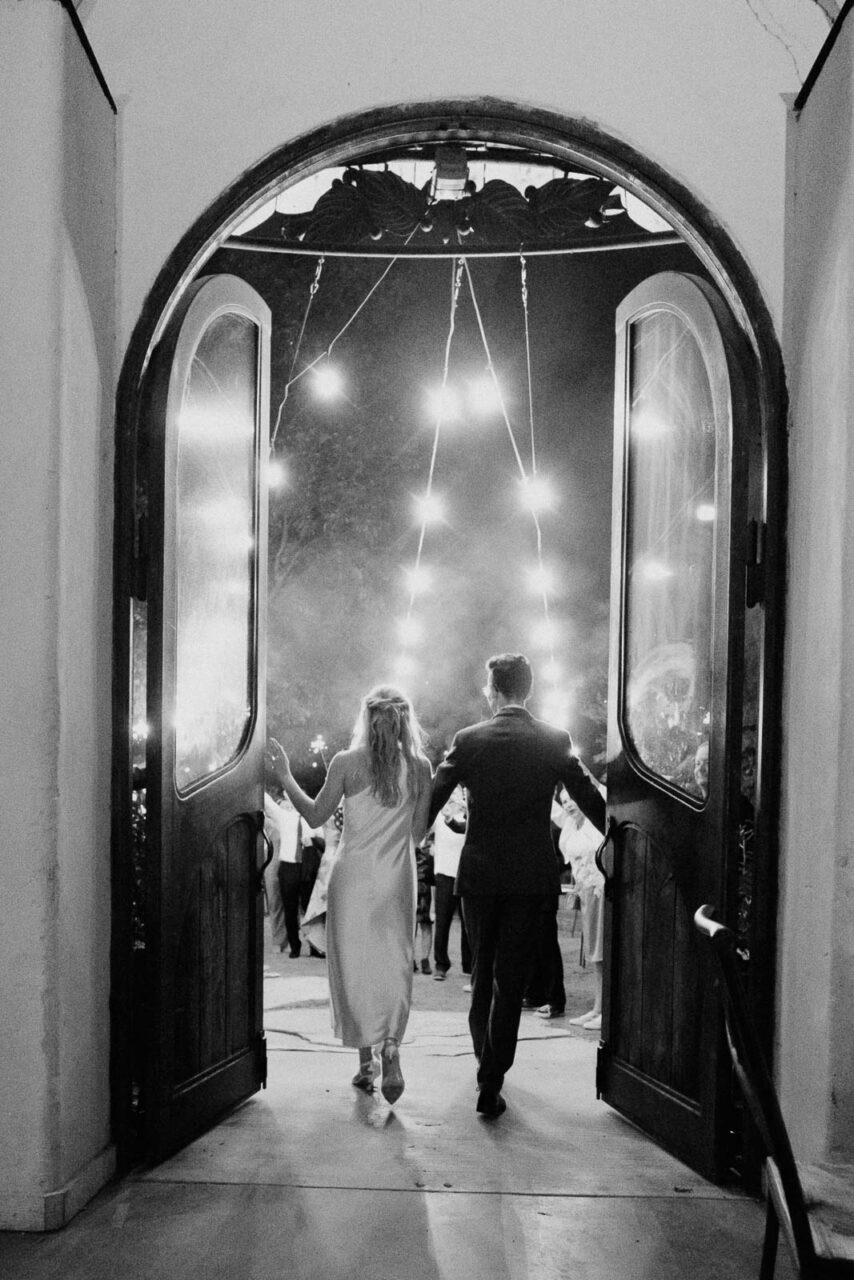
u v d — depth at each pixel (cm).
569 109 446
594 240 599
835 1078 366
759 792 430
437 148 476
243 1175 428
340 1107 515
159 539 429
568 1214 399
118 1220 385
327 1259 359
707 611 458
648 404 509
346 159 463
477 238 610
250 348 528
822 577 386
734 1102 432
